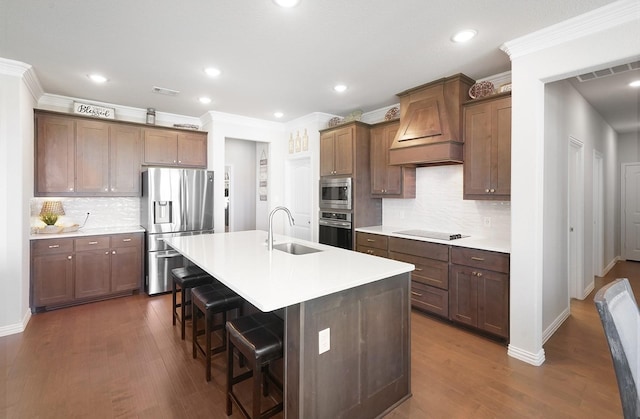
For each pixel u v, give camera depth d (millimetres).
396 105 4219
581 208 3768
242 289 1508
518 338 2471
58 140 3654
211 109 4457
